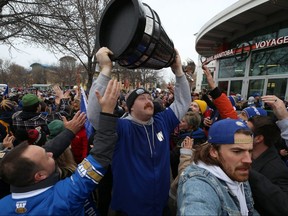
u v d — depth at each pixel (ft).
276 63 30.35
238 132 3.95
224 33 39.63
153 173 5.75
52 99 38.32
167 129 6.64
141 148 5.83
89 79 32.22
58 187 3.93
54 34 22.12
